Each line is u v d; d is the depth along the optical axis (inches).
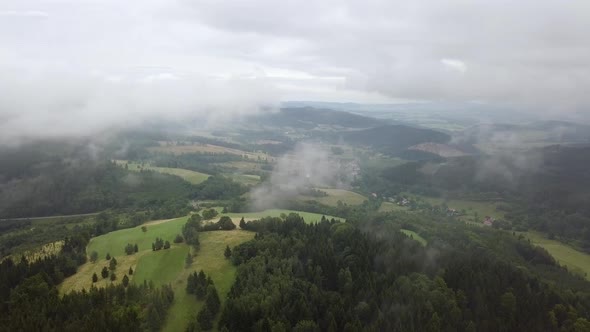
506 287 5821.9
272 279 5374.0
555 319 5231.3
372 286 5452.8
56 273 6284.5
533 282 6210.6
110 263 6501.0
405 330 4616.1
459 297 5452.8
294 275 5689.0
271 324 4527.6
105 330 4402.1
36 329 4389.8
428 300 5132.9
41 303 5064.0
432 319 4761.3
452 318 4985.2
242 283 5344.5
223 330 4466.0
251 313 4729.3
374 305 5024.6
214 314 5007.4
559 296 5851.4
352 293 5398.6
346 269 5748.0
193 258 6491.1
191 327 4722.0
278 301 4953.3
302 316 4763.8
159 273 6181.1
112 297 5334.6
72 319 4702.3
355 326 4586.6
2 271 6353.3
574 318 5285.4
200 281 5516.7
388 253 6624.0
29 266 6560.0
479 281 5787.4
